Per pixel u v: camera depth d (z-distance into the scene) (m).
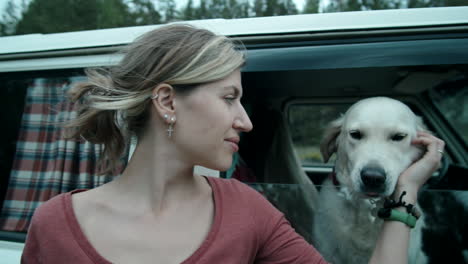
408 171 1.28
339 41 1.51
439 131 2.14
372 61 1.50
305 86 2.10
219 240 0.87
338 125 2.05
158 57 0.90
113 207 0.92
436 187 1.79
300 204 1.53
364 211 1.56
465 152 2.08
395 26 1.48
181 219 0.92
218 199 0.97
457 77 1.74
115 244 0.85
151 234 0.88
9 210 1.77
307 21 1.54
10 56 1.77
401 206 1.08
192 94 0.89
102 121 1.01
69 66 1.69
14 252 1.62
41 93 1.78
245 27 1.57
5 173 1.81
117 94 0.94
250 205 0.98
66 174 1.72
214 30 1.59
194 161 0.95
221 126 0.91
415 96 2.14
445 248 1.37
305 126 2.50
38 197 1.75
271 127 2.23
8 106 1.83
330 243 1.51
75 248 0.83
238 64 0.93
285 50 1.54
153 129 0.95
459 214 1.37
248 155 1.98
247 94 1.96
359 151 1.70
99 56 1.65
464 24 1.44
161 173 0.94
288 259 0.96
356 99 2.30
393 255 1.00
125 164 1.54
